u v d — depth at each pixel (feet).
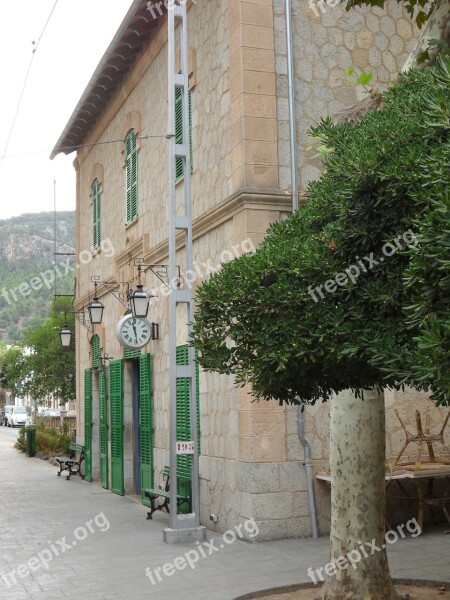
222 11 37.09
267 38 35.14
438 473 32.53
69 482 60.44
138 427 52.49
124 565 29.19
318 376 17.97
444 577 25.46
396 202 15.48
